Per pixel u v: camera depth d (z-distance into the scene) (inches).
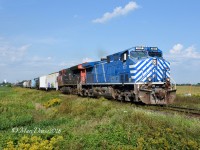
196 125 530.3
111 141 476.1
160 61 999.6
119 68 1091.3
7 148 453.7
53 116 816.3
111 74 1174.3
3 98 1598.2
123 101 1096.2
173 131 488.4
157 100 946.1
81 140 490.9
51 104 1087.0
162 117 585.9
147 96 943.7
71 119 724.0
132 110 666.2
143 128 511.8
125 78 1037.8
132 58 1002.1
